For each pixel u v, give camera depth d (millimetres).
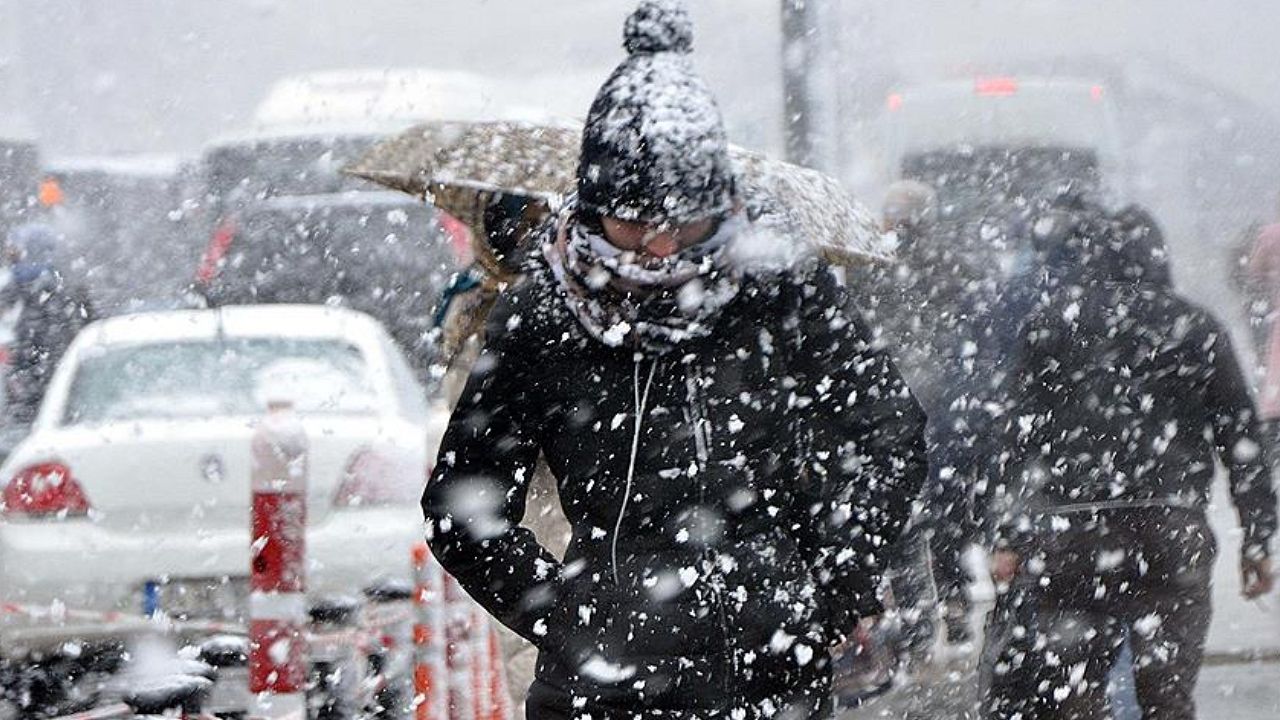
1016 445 12484
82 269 48625
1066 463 12375
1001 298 12898
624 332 8102
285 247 38281
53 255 33031
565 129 12188
